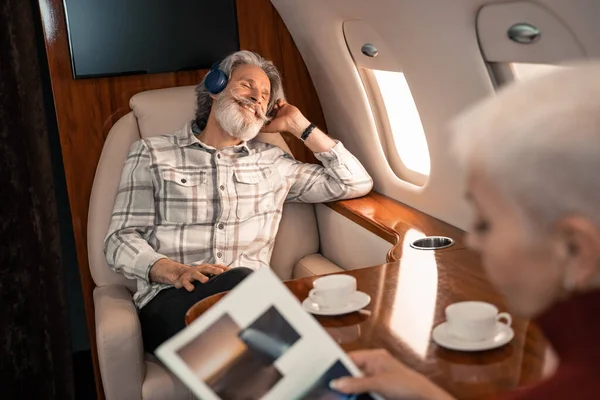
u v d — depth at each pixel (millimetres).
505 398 830
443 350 1342
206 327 1135
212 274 2141
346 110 2598
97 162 2541
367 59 2311
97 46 2467
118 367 1956
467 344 1329
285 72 2719
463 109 1968
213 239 2312
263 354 1118
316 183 2471
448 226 2182
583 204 737
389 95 2439
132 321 1981
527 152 762
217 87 2320
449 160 2104
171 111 2430
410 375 1061
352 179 2477
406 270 1758
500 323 1395
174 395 1986
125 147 2383
